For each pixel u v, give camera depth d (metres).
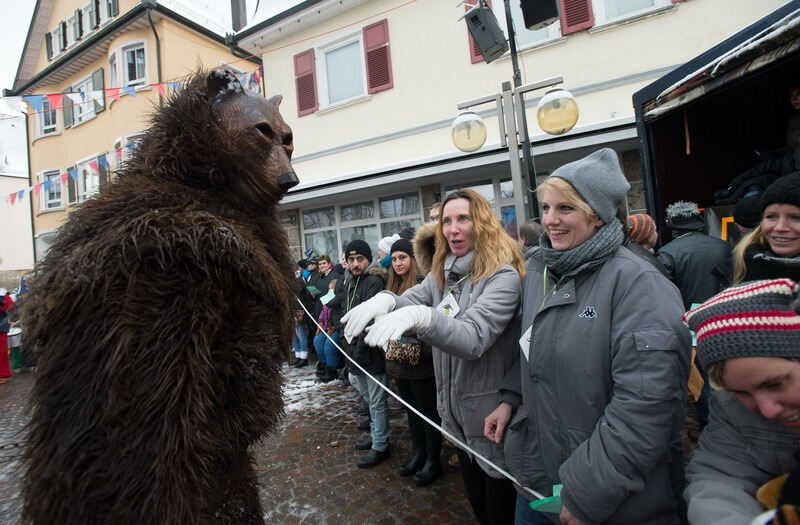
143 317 0.79
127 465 0.75
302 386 5.24
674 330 1.14
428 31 7.70
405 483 2.87
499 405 1.64
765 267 1.59
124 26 11.01
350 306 3.57
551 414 1.33
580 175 1.28
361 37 8.34
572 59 6.54
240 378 0.93
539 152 6.02
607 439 1.12
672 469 1.22
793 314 0.84
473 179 7.67
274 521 2.56
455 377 1.76
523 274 1.79
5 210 19.56
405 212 8.45
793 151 2.79
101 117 12.32
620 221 1.39
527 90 3.65
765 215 1.61
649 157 3.48
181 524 0.78
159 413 0.77
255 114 1.06
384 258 3.69
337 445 3.54
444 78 7.61
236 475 1.06
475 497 1.95
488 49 3.96
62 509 0.76
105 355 0.77
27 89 14.19
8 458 3.46
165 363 0.77
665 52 6.02
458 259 1.88
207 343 0.83
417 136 7.91
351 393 4.83
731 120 3.75
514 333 1.71
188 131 1.02
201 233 0.86
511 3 6.87
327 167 8.91
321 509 2.65
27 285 0.88
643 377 1.12
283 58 9.30
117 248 0.82
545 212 1.37
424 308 1.42
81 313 0.79
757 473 1.01
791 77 3.39
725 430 1.09
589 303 1.27
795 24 2.02
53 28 14.84
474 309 1.59
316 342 5.36
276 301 1.00
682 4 5.88
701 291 2.67
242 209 1.07
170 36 10.91
